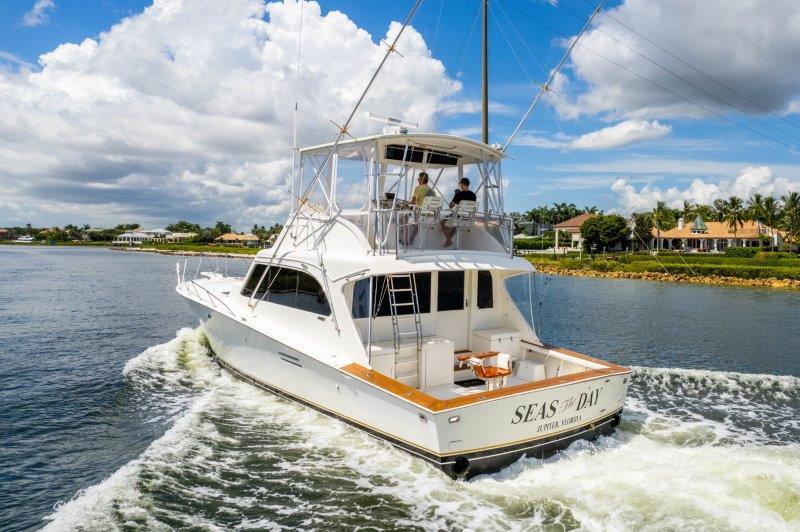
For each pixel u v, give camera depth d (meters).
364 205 8.70
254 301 10.76
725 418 9.61
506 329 9.68
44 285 36.00
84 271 52.19
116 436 8.72
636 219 82.31
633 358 16.27
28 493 6.83
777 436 8.68
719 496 6.05
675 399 10.80
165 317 21.86
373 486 6.69
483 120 13.12
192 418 8.91
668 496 6.08
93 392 11.01
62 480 7.21
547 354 9.06
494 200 9.45
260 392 10.38
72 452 8.12
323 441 8.00
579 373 7.69
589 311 27.58
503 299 9.73
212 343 12.43
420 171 10.23
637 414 9.68
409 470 7.00
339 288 8.23
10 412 9.81
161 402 10.26
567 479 6.62
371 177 8.48
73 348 15.65
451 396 8.06
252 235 141.75
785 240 79.31
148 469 7.11
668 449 7.70
